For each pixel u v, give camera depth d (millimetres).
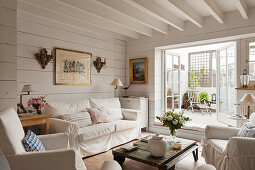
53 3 3039
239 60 3760
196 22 3652
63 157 1611
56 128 2900
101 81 4699
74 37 4082
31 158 1578
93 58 4492
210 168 1200
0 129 1490
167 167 2104
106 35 4586
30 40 3361
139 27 4277
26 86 2951
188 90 8836
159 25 4133
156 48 4785
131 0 2719
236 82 3781
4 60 2270
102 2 2809
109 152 3338
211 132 2725
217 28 3756
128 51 5293
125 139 3787
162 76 4957
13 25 2348
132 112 4145
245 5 3197
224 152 2217
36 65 3443
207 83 8570
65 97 3914
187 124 5082
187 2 3244
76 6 2900
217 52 4719
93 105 3969
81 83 4195
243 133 2375
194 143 2857
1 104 2244
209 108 7031
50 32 3654
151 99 4809
